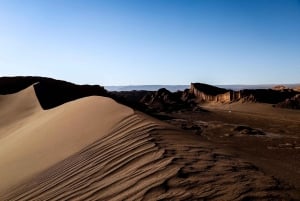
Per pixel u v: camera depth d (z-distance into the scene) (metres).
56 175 6.21
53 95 34.53
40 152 9.99
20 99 32.19
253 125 43.81
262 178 3.65
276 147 22.33
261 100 87.38
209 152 5.01
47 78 48.75
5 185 7.69
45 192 5.39
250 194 3.07
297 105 76.56
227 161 4.49
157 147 5.25
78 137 9.61
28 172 8.10
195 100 107.00
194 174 3.76
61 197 4.65
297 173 5.09
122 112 10.86
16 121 24.52
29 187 6.31
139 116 9.11
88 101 17.12
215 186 3.32
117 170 4.88
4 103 31.98
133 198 3.45
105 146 6.78
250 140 26.58
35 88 33.97
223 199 2.97
